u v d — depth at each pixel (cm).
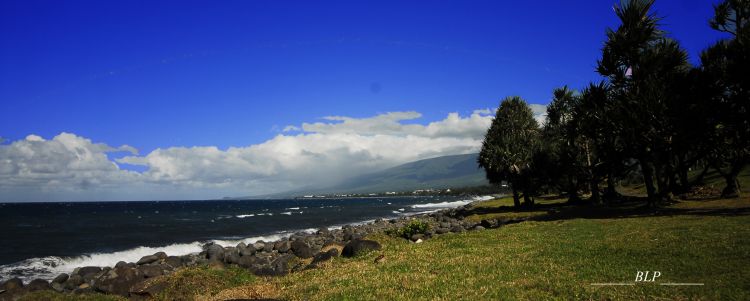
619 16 3872
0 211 14575
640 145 3862
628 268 1370
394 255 1939
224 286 1714
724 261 1362
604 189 5903
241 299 1254
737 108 3534
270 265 2456
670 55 3691
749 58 3219
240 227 6762
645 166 3903
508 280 1320
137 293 1678
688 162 4147
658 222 2525
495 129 6262
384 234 3678
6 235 5597
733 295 1051
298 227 6756
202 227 6800
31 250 4128
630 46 3722
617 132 3872
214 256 3048
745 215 2577
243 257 2809
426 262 1686
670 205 3881
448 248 2052
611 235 2119
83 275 2625
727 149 4012
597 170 5338
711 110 3562
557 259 1582
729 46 3462
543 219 3425
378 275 1488
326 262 2048
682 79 3625
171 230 6266
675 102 3500
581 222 2839
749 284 1121
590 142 5297
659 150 3988
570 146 5519
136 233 5803
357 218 9006
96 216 10969
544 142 6028
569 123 5006
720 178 5734
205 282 1727
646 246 1703
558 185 6072
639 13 3747
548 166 5712
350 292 1271
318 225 7150
